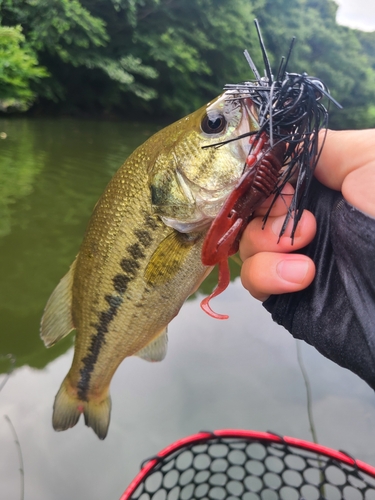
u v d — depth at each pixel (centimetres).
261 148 12
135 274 17
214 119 14
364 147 12
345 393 29
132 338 18
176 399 29
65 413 21
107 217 17
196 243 16
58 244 52
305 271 13
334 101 11
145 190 16
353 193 12
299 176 12
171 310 17
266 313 38
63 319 20
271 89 11
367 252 12
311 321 13
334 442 25
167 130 16
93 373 20
